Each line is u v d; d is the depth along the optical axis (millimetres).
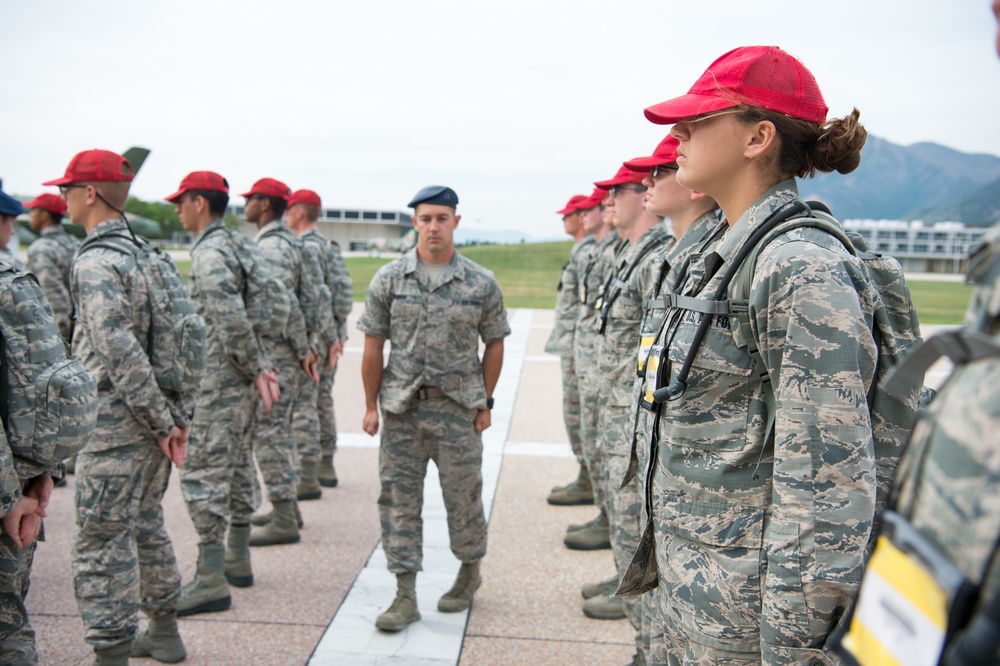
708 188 1955
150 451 3352
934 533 895
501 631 3820
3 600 2453
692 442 1836
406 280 3850
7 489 2307
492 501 5762
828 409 1547
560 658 3572
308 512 5562
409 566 3834
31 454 2441
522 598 4199
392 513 3879
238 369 4293
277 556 4754
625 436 3596
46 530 5145
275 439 4938
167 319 3424
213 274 4262
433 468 6309
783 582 1548
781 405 1607
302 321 5363
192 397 3576
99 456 3209
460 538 3953
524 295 24297
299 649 3619
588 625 3898
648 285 3574
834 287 1586
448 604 3994
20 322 2422
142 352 3217
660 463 1942
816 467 1544
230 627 3834
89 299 3197
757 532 1761
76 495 3230
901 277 1883
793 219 1752
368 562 4664
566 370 5793
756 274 1697
